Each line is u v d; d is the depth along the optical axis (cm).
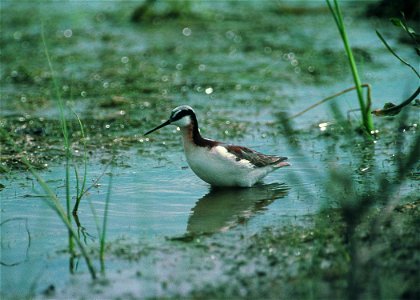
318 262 991
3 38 2686
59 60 2416
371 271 944
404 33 2550
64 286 964
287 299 889
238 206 1273
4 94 2072
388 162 1478
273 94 2055
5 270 1020
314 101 1981
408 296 873
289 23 2867
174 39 2686
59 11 3111
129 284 959
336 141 1650
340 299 881
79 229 1173
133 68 2330
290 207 1255
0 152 1576
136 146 1648
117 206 1280
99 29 2841
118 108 1947
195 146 1361
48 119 1839
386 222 1127
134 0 3281
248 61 2402
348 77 2181
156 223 1192
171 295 919
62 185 1388
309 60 2375
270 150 1608
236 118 1858
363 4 3072
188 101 2014
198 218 1214
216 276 967
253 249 1056
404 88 2031
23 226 1188
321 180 1399
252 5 3189
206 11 3083
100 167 1499
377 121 1786
